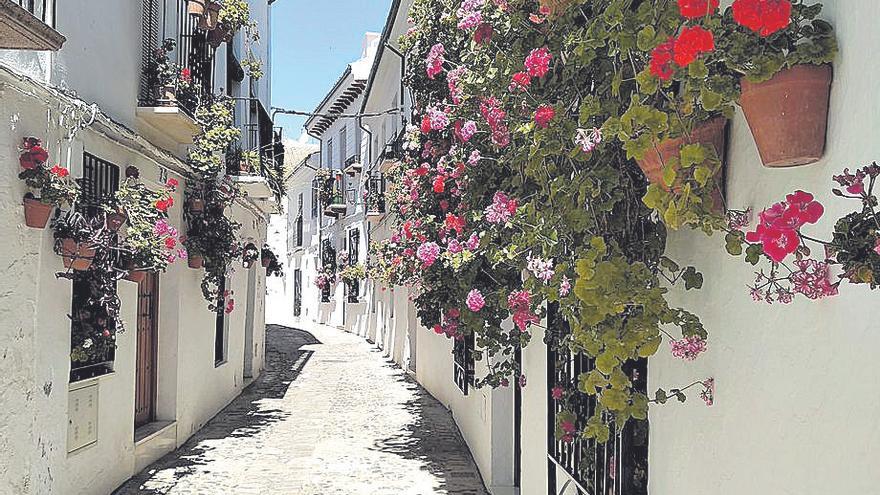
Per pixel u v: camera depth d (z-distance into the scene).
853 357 1.69
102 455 7.24
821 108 1.83
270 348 23.23
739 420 2.24
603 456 3.64
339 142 27.67
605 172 2.85
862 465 1.65
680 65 1.95
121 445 7.79
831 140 1.81
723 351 2.36
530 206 3.55
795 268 1.95
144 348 9.37
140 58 8.56
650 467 3.06
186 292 10.10
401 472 8.46
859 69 1.70
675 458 2.77
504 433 7.36
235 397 13.98
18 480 5.38
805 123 1.84
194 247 9.85
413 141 8.05
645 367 3.19
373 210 19.05
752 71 1.86
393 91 18.69
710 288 2.47
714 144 2.34
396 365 19.19
